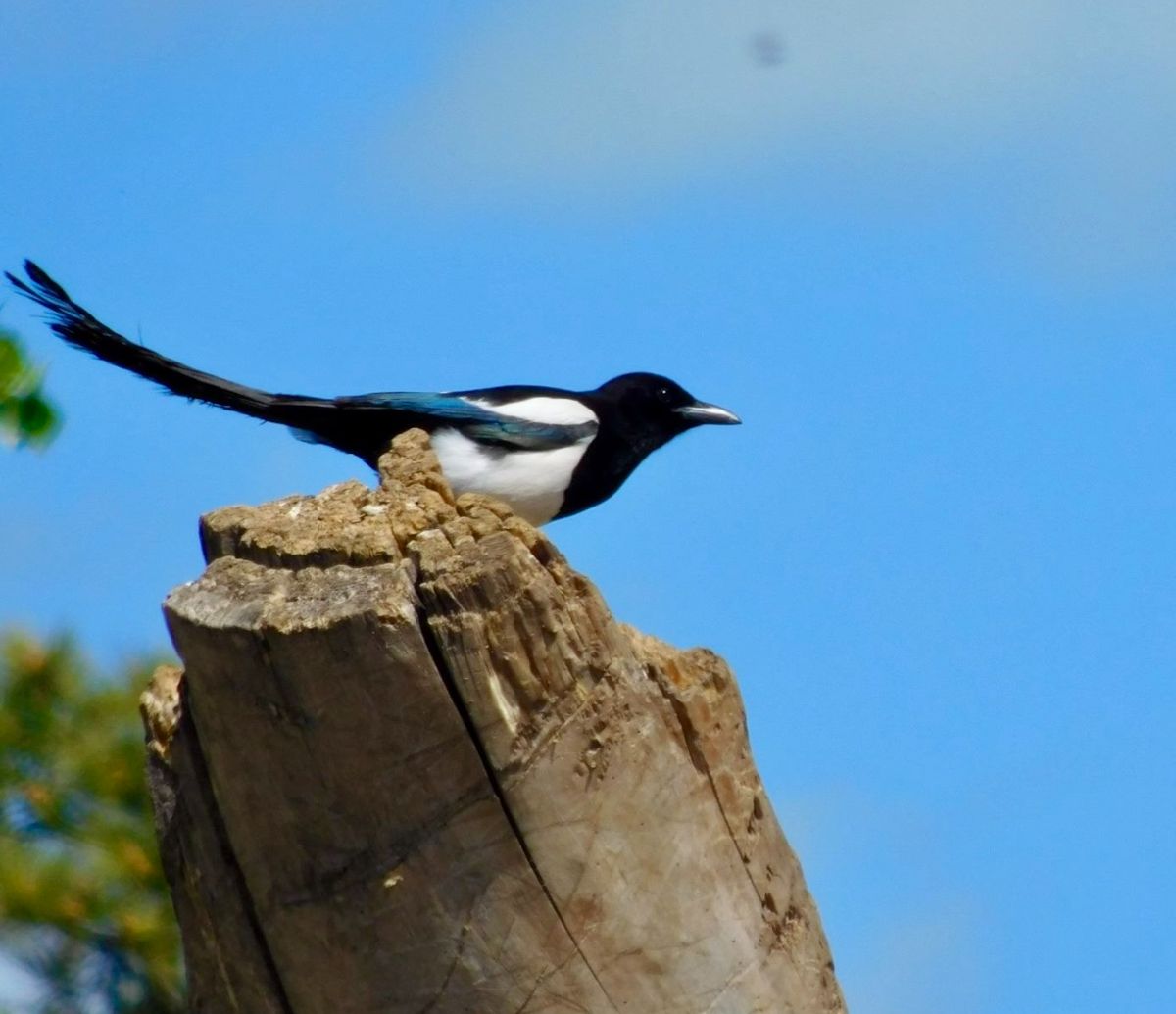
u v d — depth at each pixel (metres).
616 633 8.98
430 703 8.50
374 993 9.02
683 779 9.18
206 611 8.60
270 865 8.94
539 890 8.84
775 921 9.73
